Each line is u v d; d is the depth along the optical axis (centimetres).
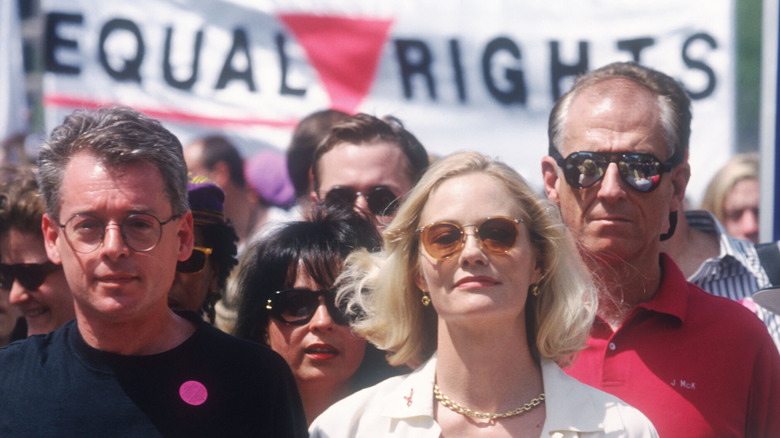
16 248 788
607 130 705
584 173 704
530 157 1177
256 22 1191
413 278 619
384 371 772
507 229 566
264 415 561
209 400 552
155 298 549
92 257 535
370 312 648
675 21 1170
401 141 950
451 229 567
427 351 641
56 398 543
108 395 545
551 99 1177
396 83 1191
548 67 1176
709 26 1170
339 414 603
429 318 637
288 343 742
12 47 1255
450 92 1187
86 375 550
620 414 574
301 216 813
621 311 721
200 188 761
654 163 698
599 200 703
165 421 541
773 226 927
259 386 566
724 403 676
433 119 1185
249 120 1188
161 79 1189
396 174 930
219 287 792
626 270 716
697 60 1171
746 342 698
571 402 579
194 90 1188
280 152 1184
